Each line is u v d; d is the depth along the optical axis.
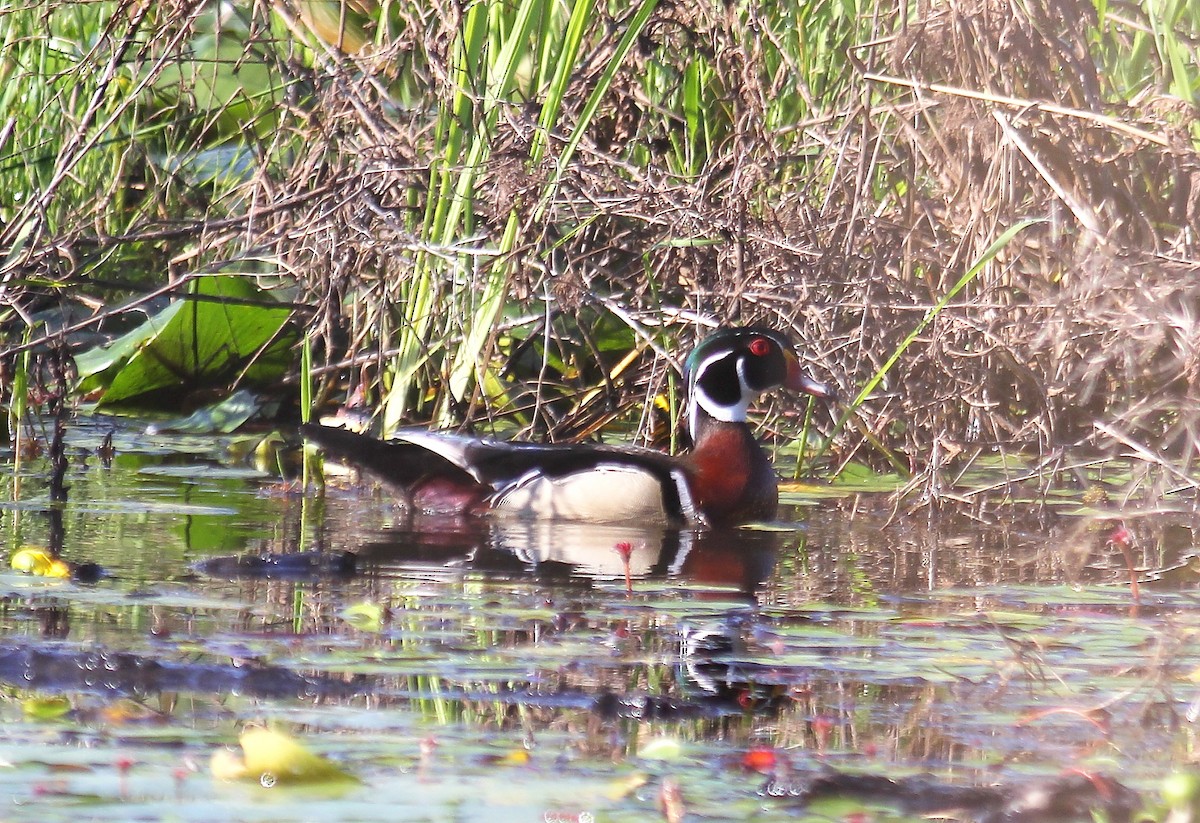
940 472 12.58
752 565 10.36
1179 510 10.74
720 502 12.17
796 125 13.55
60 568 9.41
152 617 8.34
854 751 6.46
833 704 7.07
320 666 7.43
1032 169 12.66
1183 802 5.72
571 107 14.29
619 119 14.92
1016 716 6.91
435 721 6.75
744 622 8.49
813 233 13.60
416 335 13.69
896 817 5.80
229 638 7.90
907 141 13.58
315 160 14.69
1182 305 11.67
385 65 15.71
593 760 6.29
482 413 14.52
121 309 13.84
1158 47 12.91
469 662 7.54
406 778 6.00
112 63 13.91
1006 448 13.54
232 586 9.23
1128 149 12.41
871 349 13.41
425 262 13.67
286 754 5.94
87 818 5.48
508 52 13.43
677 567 10.27
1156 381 12.81
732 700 7.11
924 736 6.66
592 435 14.75
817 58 14.94
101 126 15.28
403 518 12.24
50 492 12.52
